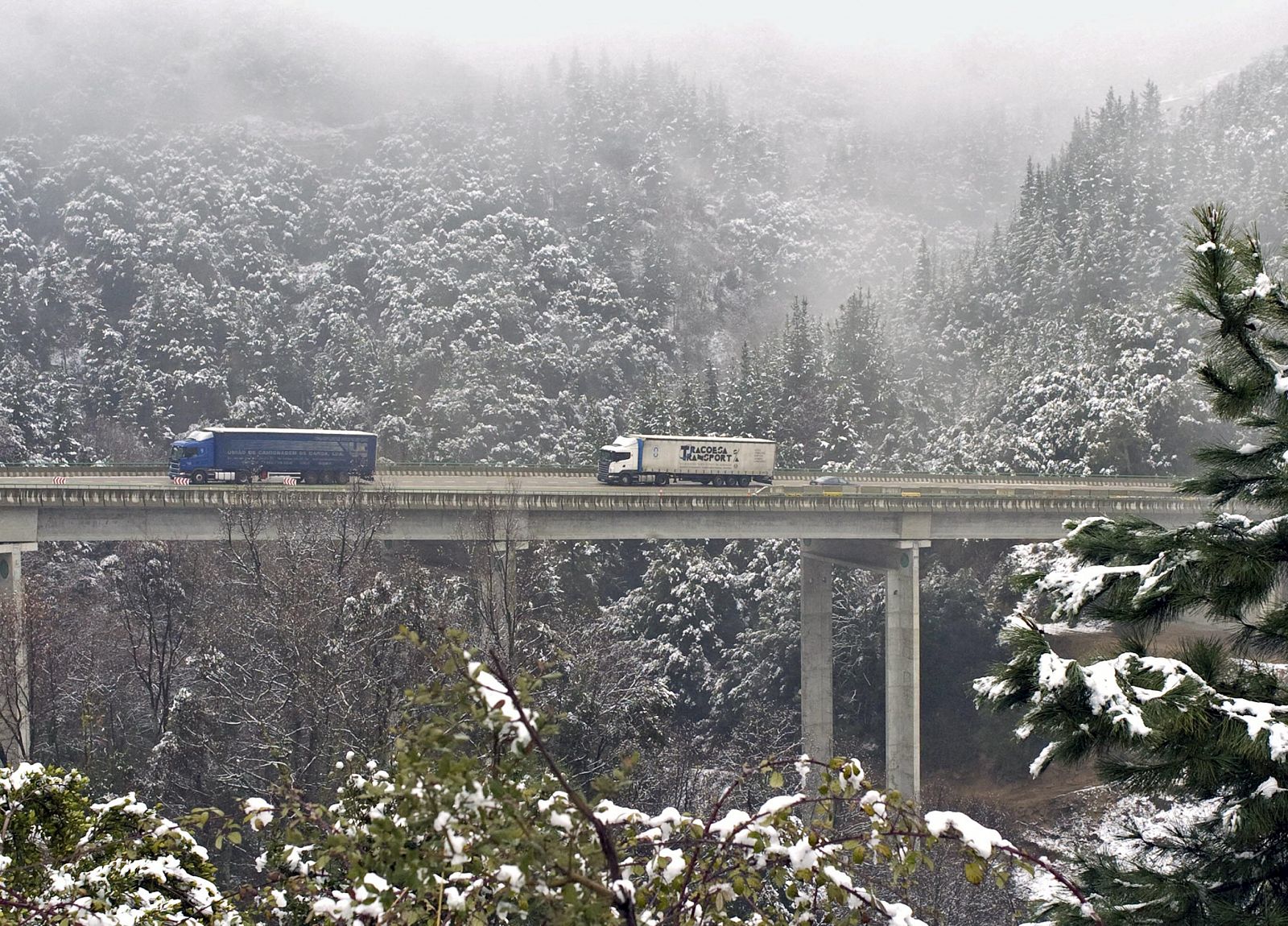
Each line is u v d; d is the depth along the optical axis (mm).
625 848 7234
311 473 67688
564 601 75375
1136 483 79000
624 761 6539
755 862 7020
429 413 114375
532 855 5859
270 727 33469
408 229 164500
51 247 151000
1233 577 11195
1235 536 11922
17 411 103375
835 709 81625
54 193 172875
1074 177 157500
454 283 145375
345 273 157625
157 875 9406
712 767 58781
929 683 79312
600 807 7172
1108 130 179625
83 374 130875
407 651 34688
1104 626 72062
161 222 162375
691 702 79562
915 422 111250
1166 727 9688
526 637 47438
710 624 83000
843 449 100875
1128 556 12281
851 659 81438
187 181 171750
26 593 52000
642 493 60938
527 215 190375
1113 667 10234
